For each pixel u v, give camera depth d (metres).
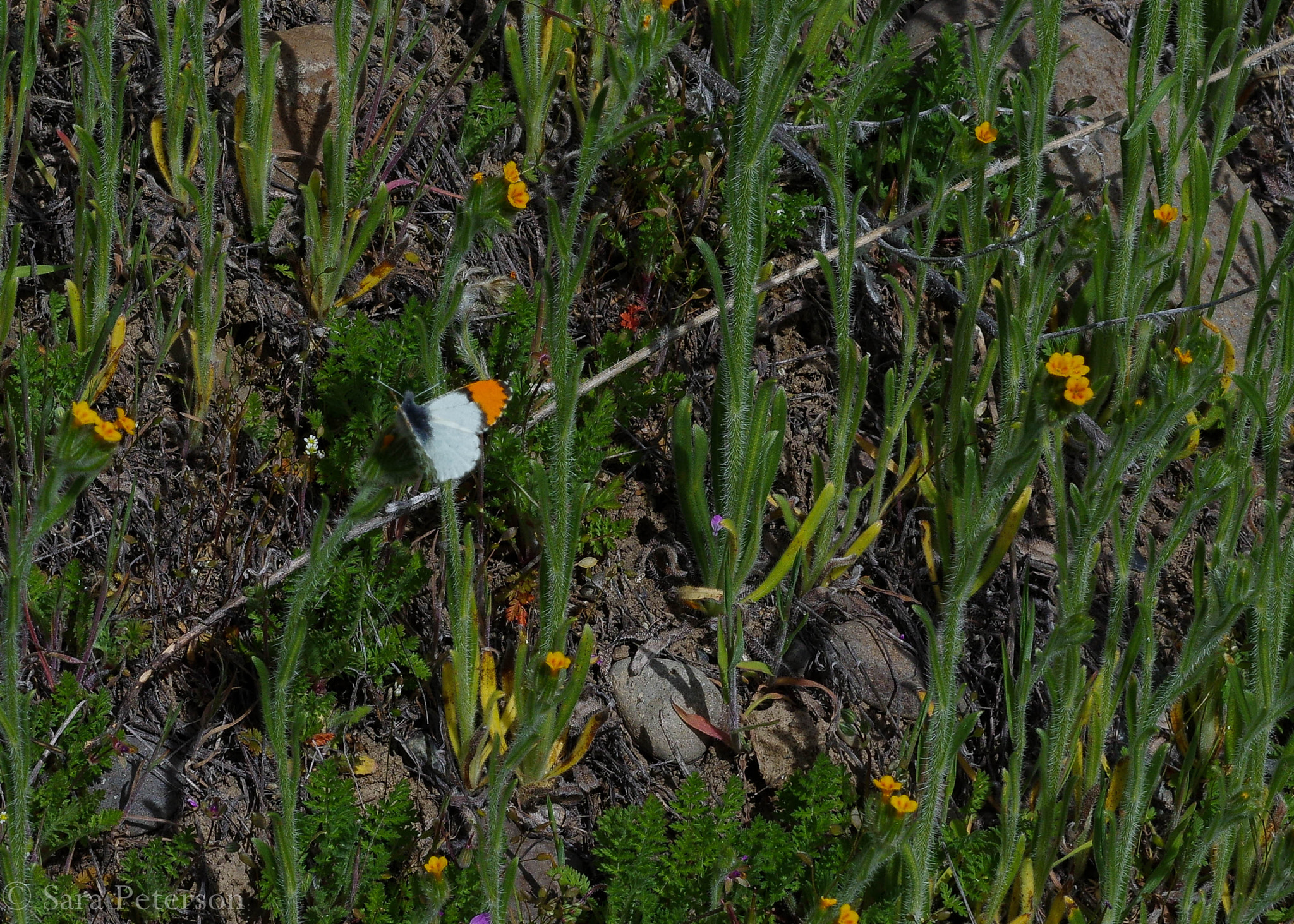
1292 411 4.38
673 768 3.41
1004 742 3.64
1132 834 3.10
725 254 4.08
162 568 3.34
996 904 3.09
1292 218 5.01
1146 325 3.99
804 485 3.98
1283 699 3.11
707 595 3.43
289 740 3.17
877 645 3.69
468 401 2.25
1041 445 2.56
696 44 4.56
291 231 3.84
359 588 3.19
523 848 3.17
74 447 2.02
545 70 4.05
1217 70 4.71
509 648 3.40
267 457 3.51
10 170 3.40
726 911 2.94
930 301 4.34
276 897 2.78
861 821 3.22
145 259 3.46
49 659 3.07
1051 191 4.51
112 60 3.67
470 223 2.71
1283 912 3.42
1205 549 3.66
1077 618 2.79
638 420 3.89
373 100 4.05
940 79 4.32
